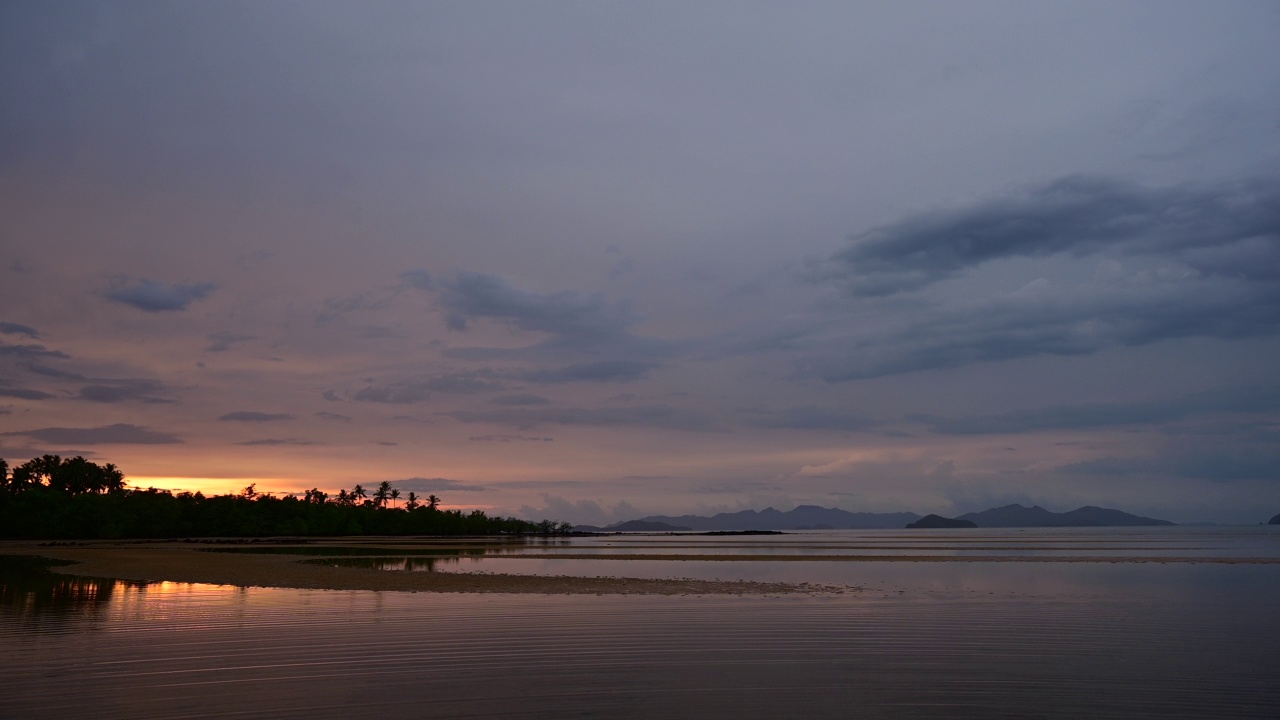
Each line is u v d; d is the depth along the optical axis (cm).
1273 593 3838
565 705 1594
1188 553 8781
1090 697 1689
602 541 18162
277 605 3212
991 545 12519
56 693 1669
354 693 1678
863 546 12362
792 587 4075
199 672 1869
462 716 1510
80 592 3791
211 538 16525
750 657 2072
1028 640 2367
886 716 1538
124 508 15725
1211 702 1658
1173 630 2569
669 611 2997
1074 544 12838
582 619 2773
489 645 2233
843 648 2214
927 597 3572
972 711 1577
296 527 18812
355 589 3922
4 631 2498
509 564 6525
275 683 1762
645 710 1562
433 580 4469
